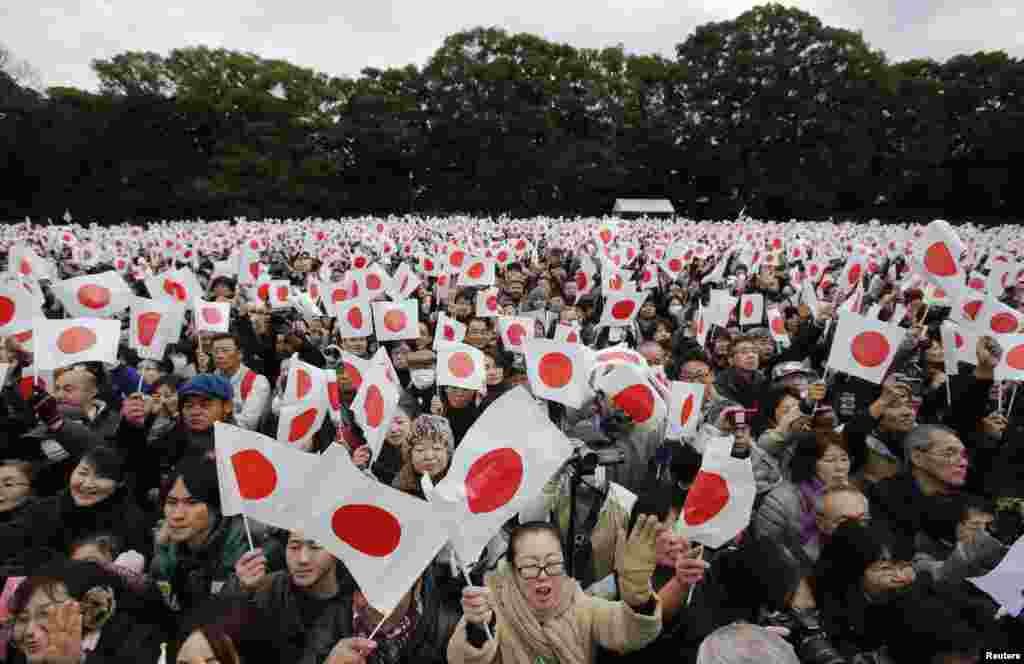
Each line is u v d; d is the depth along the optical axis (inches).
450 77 2102.6
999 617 102.0
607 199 2265.0
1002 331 214.2
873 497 148.5
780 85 2039.9
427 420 149.3
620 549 107.8
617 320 282.7
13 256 403.9
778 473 156.6
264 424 194.1
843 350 191.2
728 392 216.8
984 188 1977.1
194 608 94.5
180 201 1966.0
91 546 112.9
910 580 103.3
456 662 85.8
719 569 108.2
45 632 91.0
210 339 250.1
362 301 261.0
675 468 138.0
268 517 96.3
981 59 2063.2
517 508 93.7
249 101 2025.1
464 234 864.9
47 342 184.4
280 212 1996.8
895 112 2085.4
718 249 732.7
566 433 184.5
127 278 493.7
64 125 1884.8
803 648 98.0
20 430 156.4
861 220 2090.3
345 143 2186.3
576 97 2153.1
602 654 93.3
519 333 255.3
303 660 97.0
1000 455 174.7
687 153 2176.4
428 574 109.0
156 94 1985.7
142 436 159.5
